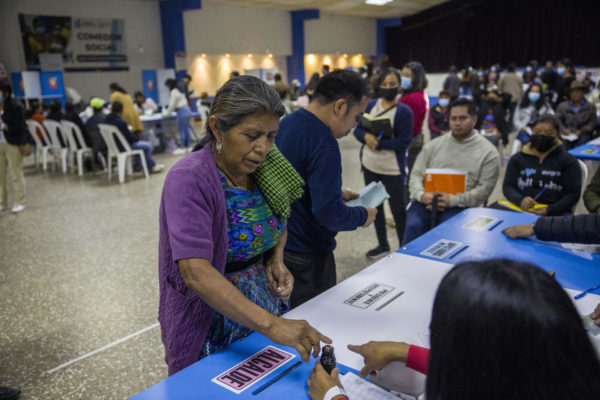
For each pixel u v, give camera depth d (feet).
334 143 5.29
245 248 3.89
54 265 11.59
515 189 9.62
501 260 1.86
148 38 42.32
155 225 14.61
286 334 3.27
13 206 17.38
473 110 9.05
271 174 4.03
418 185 9.44
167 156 27.22
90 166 23.80
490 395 1.72
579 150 13.43
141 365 7.40
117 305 9.41
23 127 15.94
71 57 37.55
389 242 12.30
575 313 1.72
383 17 66.23
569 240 5.57
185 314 3.64
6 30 34.04
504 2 58.49
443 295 1.88
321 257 6.04
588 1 52.90
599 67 53.57
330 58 61.26
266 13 50.80
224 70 48.01
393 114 10.16
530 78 42.83
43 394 6.75
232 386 3.34
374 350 3.21
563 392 1.65
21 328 8.61
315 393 3.05
